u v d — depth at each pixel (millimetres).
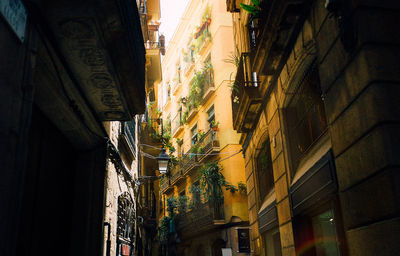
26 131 2764
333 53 4426
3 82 2465
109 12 3520
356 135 3867
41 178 4488
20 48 2732
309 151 6117
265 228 8766
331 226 5219
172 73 27750
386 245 3314
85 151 5887
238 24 10922
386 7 3820
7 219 2477
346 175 4121
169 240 24141
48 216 4699
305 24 5395
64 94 4316
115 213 7070
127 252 8680
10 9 2516
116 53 4188
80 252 5371
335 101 4375
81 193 5680
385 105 3463
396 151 3322
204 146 19203
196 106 21344
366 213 3684
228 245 16422
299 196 6062
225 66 18484
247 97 8320
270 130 7891
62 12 3381
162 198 26688
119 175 7547
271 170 8836
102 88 4672
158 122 15828
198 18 22344
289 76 6359
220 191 17188
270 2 5633
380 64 3611
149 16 15188
